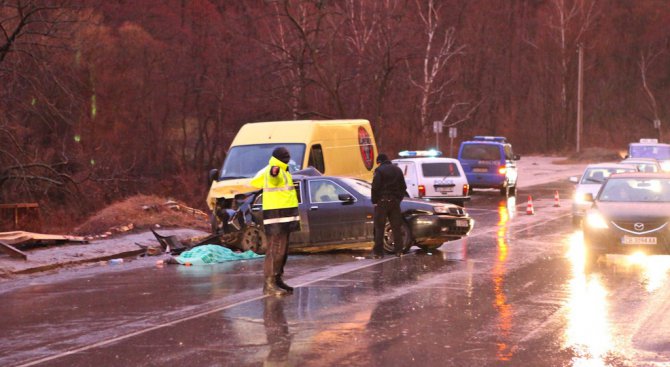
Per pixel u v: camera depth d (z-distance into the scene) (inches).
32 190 1509.6
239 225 783.1
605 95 4702.3
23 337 428.1
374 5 2401.6
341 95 2320.4
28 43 1373.0
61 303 530.3
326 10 2209.6
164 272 676.7
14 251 723.4
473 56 4173.2
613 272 640.4
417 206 765.3
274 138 999.6
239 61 2677.2
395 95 2635.3
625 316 466.6
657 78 4749.0
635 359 371.2
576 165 3115.2
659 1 4771.2
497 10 4451.3
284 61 2113.7
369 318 463.5
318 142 1006.4
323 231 759.1
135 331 437.4
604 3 4687.5
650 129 4653.1
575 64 4441.4
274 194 547.5
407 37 2504.9
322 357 376.5
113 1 2950.3
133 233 920.9
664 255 725.3
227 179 970.7
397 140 2642.7
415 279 607.8
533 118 4475.9
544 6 4739.2
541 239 895.7
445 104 3388.3
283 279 614.2
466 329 434.0
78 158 1710.1
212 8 3004.4
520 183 2090.3
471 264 690.2
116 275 663.8
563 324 445.7
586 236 706.2
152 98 2945.4
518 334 422.0
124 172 1844.2
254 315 475.5
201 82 2987.2
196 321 461.1
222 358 376.2
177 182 2632.9
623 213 700.0
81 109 1686.8
